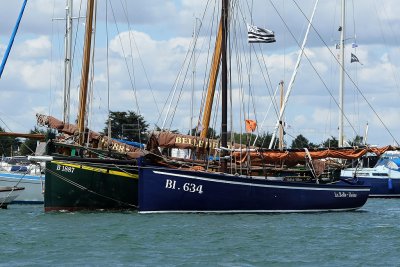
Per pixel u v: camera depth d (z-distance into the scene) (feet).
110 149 197.57
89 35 205.57
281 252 131.23
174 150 222.07
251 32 217.97
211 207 180.75
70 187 190.39
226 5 193.88
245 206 183.83
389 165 317.42
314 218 183.42
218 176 179.93
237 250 131.95
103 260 120.26
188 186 177.88
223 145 193.26
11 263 117.29
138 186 182.50
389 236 154.30
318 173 205.05
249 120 208.23
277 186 187.32
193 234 148.87
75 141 200.95
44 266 115.14
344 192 200.13
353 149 205.16
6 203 213.46
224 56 192.85
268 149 200.64
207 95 219.82
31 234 148.05
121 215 181.37
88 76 205.16
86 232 150.82
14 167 258.78
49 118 202.18
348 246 139.85
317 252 132.05
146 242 138.41
